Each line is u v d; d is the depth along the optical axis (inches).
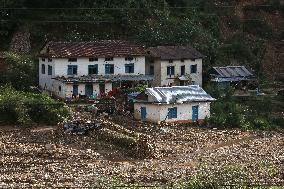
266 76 5526.6
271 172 2664.9
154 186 2322.8
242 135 3708.2
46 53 4586.6
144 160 3006.9
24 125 3654.0
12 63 4493.1
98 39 5236.2
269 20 6353.3
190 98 3966.5
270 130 3949.3
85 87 4402.1
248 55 5561.0
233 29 6117.1
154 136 3528.5
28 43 5073.8
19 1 5260.8
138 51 4719.5
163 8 5723.4
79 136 3474.4
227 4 6378.0
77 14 5433.1
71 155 3002.0
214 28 5910.4
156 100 3846.0
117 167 2805.1
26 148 3075.8
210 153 3171.8
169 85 4753.9
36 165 2815.0
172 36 5221.5
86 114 3902.6
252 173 2618.1
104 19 5388.8
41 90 4562.0
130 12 5472.4
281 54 5905.5
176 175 2603.3
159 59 4719.5
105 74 4601.4
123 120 3880.4
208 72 4977.9
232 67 5054.1
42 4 5428.2
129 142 3198.8
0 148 3068.4
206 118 3971.5
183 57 4813.0
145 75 4690.0
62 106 3801.7
